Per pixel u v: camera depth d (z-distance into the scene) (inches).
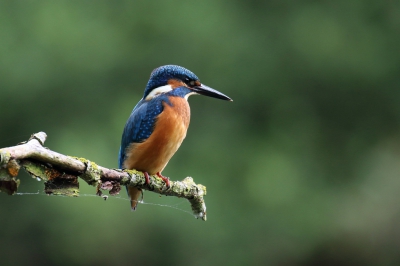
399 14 693.3
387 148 710.5
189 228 558.3
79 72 600.7
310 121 676.1
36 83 584.4
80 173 172.9
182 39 648.4
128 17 641.0
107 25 624.7
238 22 677.3
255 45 671.8
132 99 613.0
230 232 587.2
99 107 607.2
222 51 656.4
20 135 590.6
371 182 681.0
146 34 644.7
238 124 652.1
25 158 161.3
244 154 635.5
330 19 683.4
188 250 571.5
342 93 686.5
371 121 698.8
